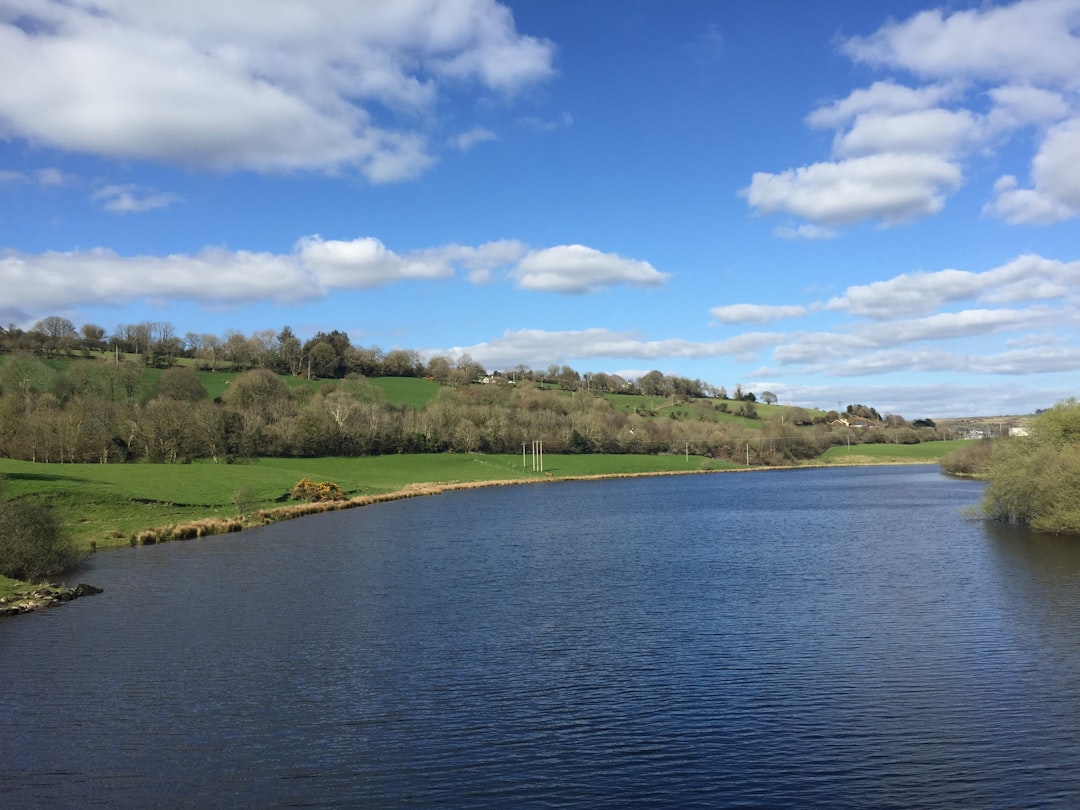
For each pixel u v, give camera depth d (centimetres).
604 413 18300
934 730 1758
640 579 3644
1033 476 5194
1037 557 4053
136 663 2280
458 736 1739
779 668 2211
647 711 1886
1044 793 1467
